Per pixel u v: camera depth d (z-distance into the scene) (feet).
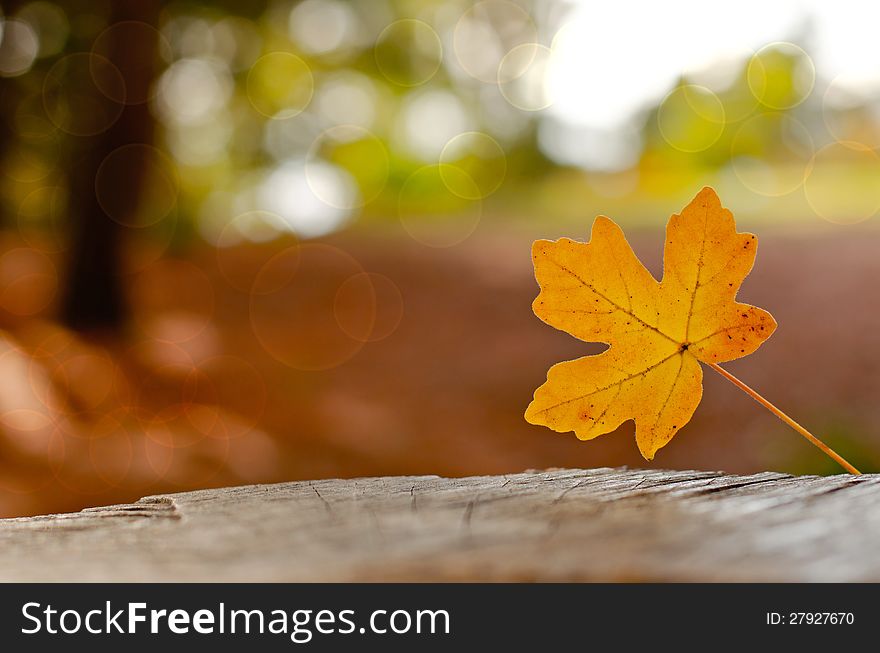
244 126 43.68
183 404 22.84
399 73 40.83
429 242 44.42
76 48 30.40
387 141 54.80
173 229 42.14
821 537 2.45
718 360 3.55
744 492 3.18
